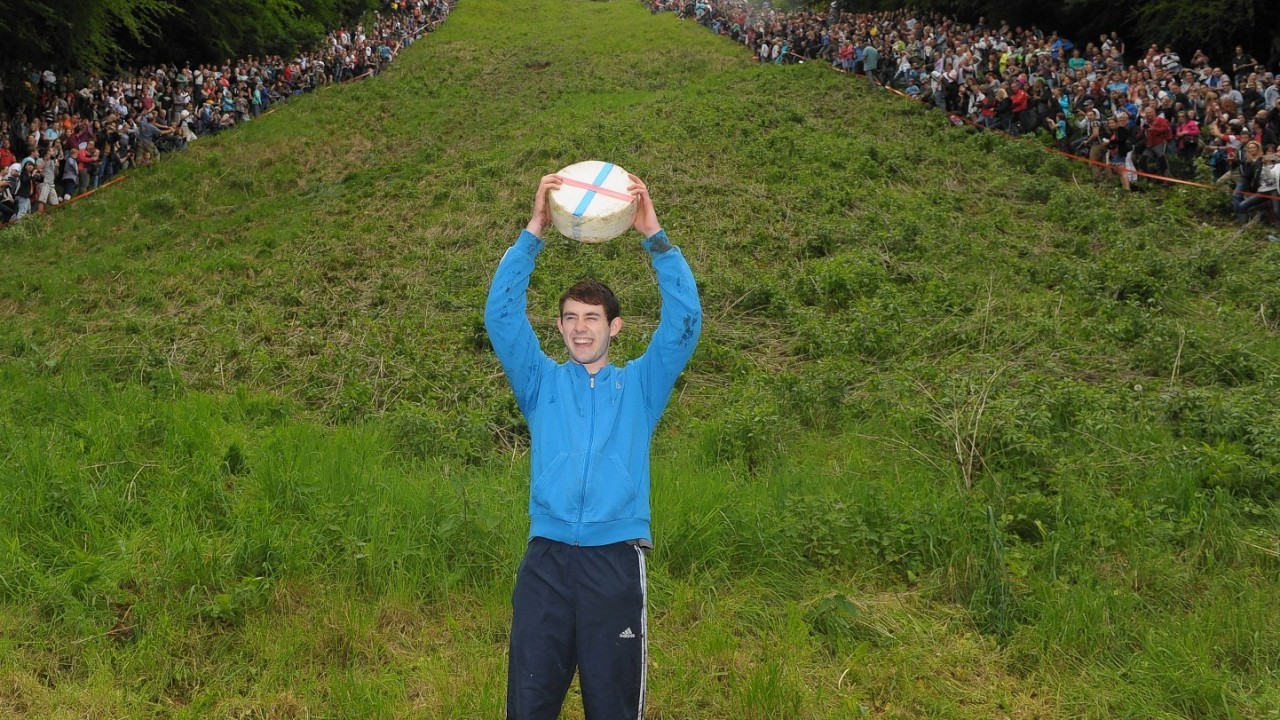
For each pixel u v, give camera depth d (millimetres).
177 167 21938
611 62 33906
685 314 3846
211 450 7691
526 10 49812
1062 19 28734
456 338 11625
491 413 9125
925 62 24844
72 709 4520
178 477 6984
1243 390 8914
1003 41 24375
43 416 8719
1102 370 10062
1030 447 7488
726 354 10859
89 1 22875
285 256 15891
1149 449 7793
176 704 4668
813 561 6172
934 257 13719
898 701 4801
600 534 3645
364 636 5152
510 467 7867
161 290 14242
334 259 15320
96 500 6453
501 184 18375
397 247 15797
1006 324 11125
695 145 19484
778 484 7203
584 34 41031
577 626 3582
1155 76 18766
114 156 21438
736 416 8406
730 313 12273
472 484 7258
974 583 5797
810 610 5531
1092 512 6723
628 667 3545
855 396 9383
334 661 5004
